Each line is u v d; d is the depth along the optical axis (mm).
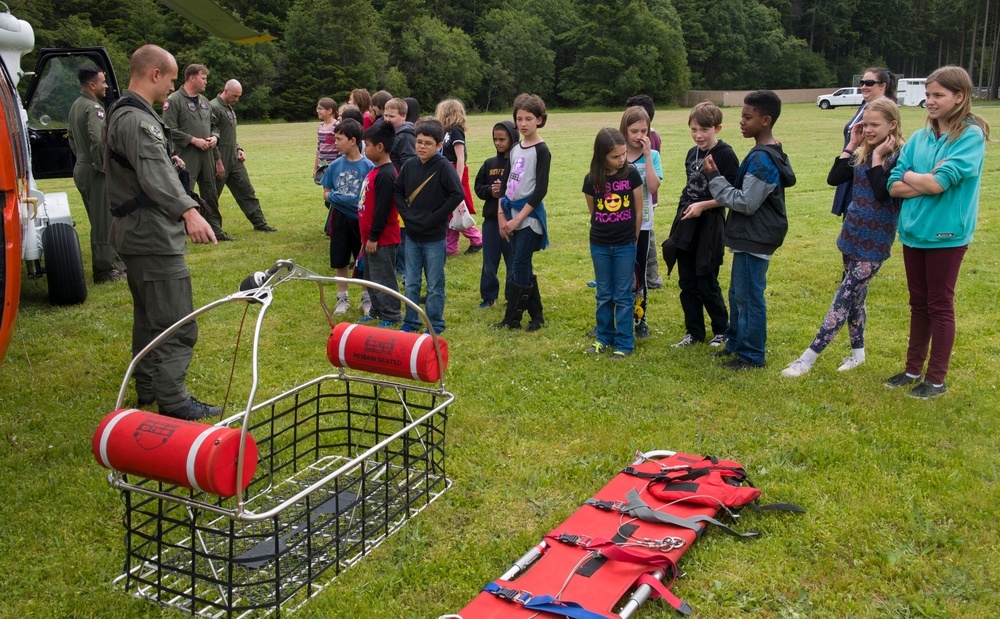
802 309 6605
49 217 7070
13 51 6547
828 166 17969
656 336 5953
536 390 4820
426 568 2992
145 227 4156
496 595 2635
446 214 5809
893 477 3592
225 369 5320
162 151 4070
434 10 78438
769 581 2887
